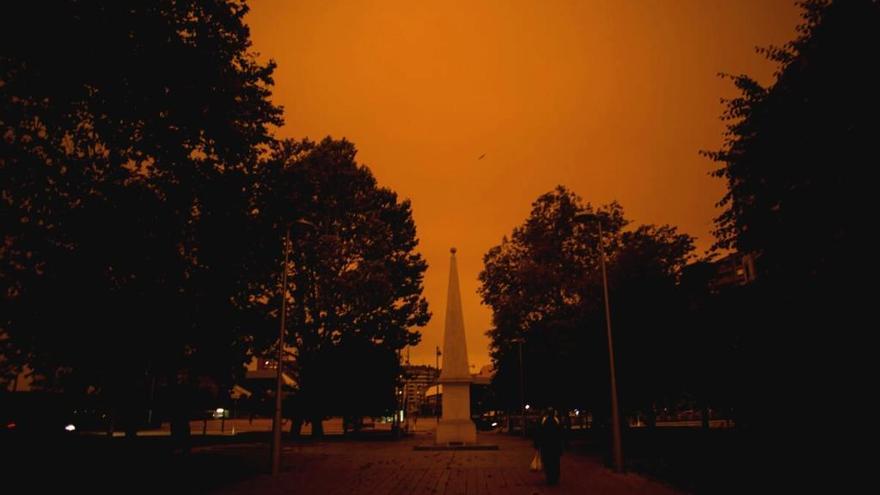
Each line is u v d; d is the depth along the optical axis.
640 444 33.62
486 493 16.95
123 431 47.72
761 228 16.64
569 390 41.56
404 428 72.56
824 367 15.12
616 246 43.69
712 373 22.56
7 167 16.64
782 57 16.94
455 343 40.94
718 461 19.92
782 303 16.00
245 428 70.69
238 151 23.80
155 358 25.23
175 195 22.28
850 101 14.77
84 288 19.36
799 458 15.92
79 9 16.17
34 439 27.61
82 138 18.22
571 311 41.59
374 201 53.00
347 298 48.12
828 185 14.95
